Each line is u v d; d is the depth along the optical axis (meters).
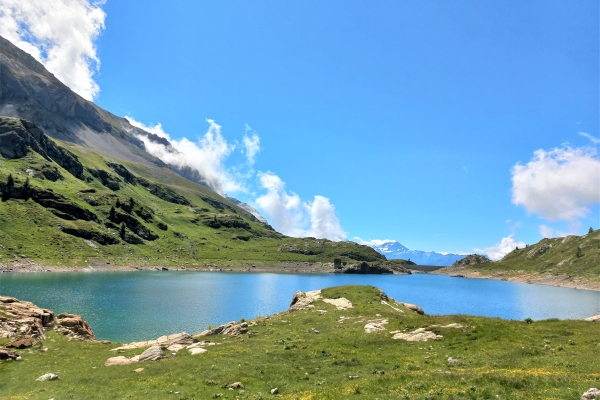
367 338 39.59
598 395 16.08
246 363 31.61
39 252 198.50
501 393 18.34
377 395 20.20
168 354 37.00
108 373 31.02
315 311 58.97
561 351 30.38
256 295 139.38
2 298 51.75
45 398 24.16
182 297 121.06
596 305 153.62
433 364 28.86
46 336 46.97
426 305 142.25
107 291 123.50
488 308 136.75
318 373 28.25
